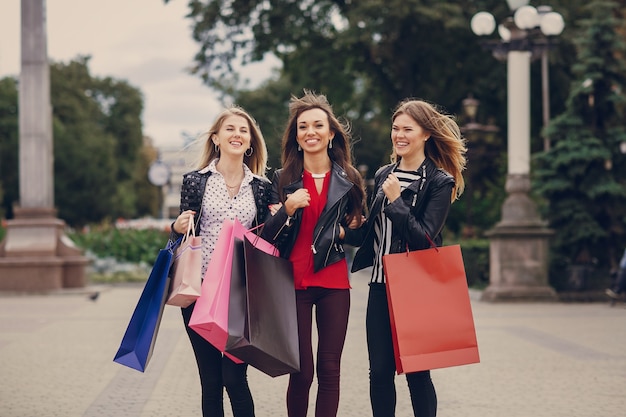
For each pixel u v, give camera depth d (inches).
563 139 877.8
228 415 293.7
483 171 1338.6
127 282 1184.8
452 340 213.5
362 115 1603.1
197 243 217.5
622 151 864.9
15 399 324.2
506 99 1369.3
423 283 214.2
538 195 898.7
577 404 307.1
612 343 476.1
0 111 2512.3
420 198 223.5
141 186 3516.2
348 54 1368.1
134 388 347.3
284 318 213.5
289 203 220.2
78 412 300.2
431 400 227.8
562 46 1291.8
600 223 885.8
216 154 240.7
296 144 233.9
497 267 807.7
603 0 912.3
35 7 963.3
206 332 210.4
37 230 965.8
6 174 2504.9
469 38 1326.3
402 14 1219.2
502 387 343.0
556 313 669.9
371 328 224.7
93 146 2635.3
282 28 1304.1
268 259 215.0
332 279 226.4
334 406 223.9
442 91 1433.3
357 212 229.9
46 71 970.7
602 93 884.6
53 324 596.1
